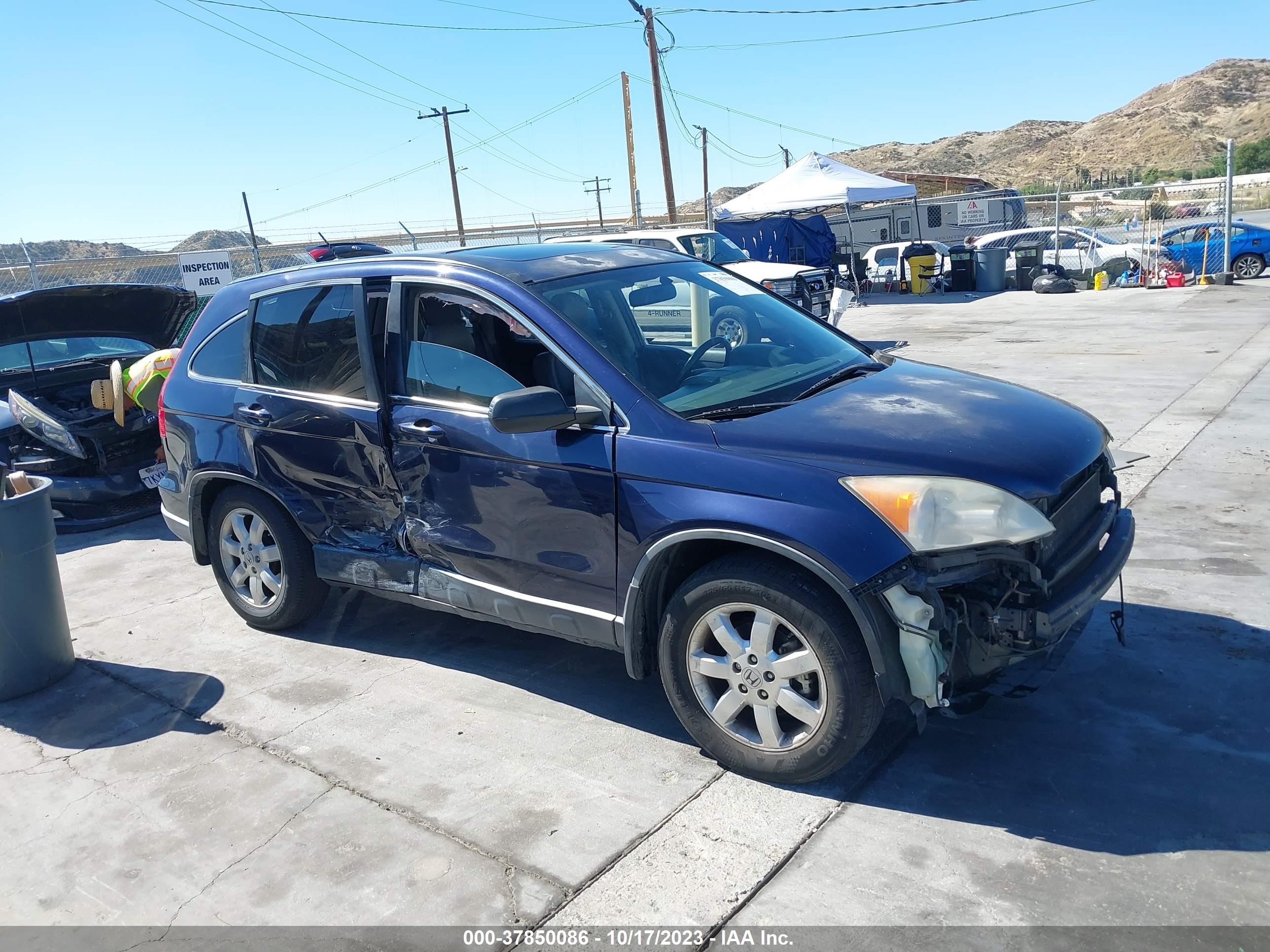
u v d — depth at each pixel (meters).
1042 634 2.94
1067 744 3.37
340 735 3.76
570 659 4.31
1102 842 2.84
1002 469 2.99
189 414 4.78
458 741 3.66
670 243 14.34
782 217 21.80
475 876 2.87
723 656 3.27
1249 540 5.16
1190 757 3.25
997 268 21.08
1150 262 19.95
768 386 3.66
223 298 4.80
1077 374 10.07
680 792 3.24
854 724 2.99
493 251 4.17
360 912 2.75
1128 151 198.25
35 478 4.42
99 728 3.96
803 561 2.94
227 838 3.15
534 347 3.75
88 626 5.11
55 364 7.56
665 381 3.54
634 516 3.29
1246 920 2.49
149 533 6.90
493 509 3.71
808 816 3.06
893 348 13.29
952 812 3.03
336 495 4.25
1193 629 4.16
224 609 5.24
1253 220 32.44
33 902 2.91
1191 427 7.50
